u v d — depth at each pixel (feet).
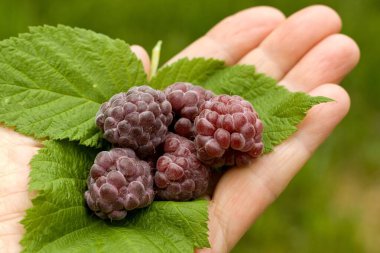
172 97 0.85
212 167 0.86
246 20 1.02
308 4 1.35
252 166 0.90
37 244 0.78
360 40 1.34
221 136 0.82
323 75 0.97
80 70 0.90
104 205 0.79
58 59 0.89
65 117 0.87
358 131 1.29
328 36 0.99
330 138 1.27
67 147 0.84
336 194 1.25
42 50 0.89
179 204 0.81
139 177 0.80
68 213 0.80
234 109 0.83
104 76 0.90
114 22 1.30
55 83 0.89
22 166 0.84
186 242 0.80
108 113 0.82
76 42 0.91
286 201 1.20
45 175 0.81
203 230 0.80
